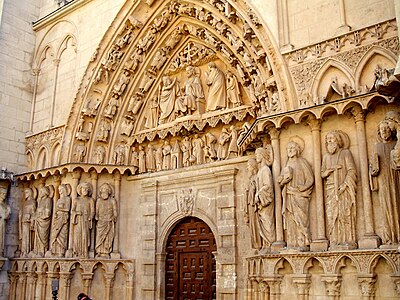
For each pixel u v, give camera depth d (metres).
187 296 13.41
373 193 8.96
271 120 10.35
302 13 10.95
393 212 8.49
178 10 14.44
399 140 7.94
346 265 8.85
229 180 12.94
